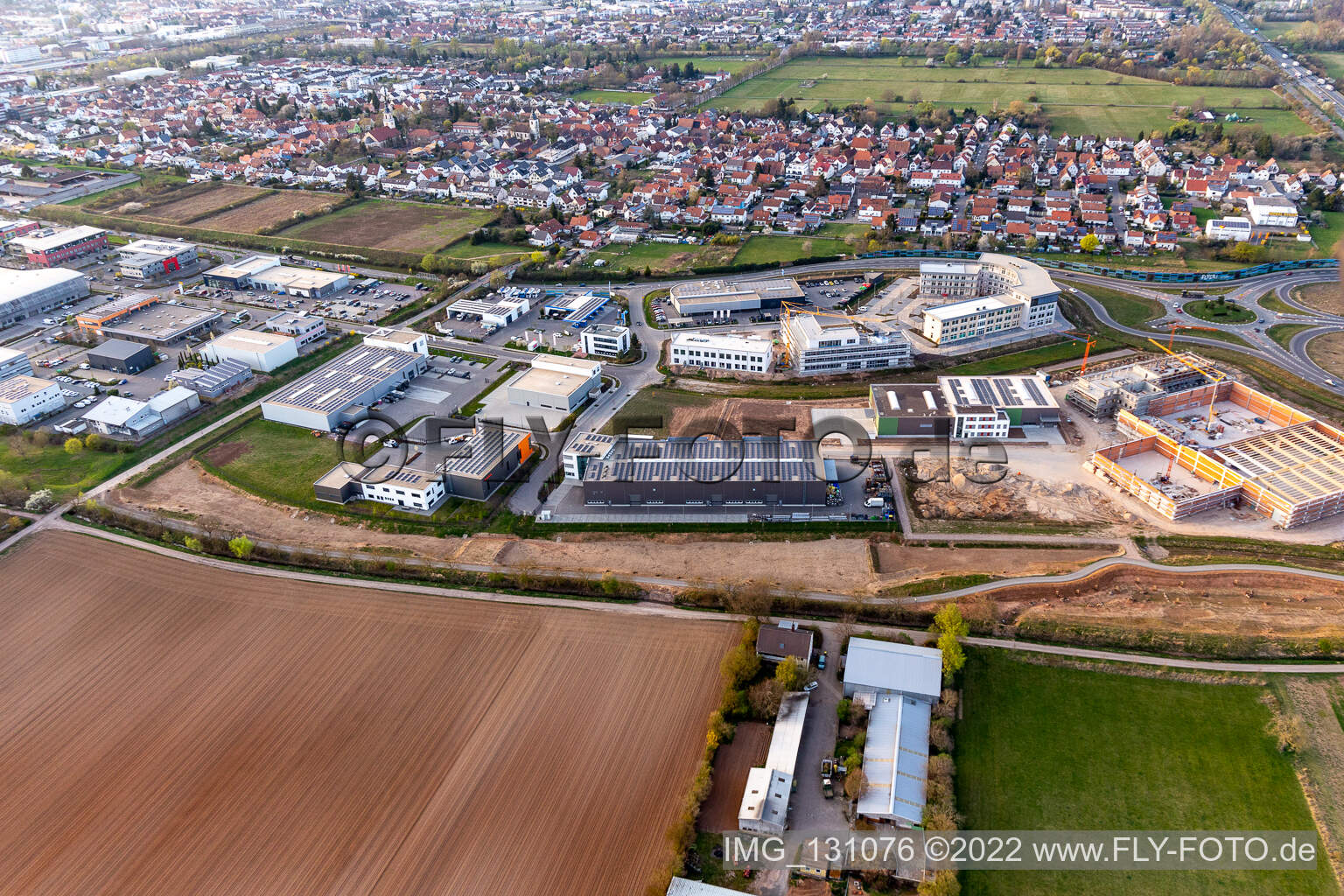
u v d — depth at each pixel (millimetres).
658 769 112625
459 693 124500
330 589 146500
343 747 115938
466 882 98750
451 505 170875
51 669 129875
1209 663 127562
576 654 131250
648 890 95812
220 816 106938
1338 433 173500
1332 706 119875
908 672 123938
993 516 163125
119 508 168250
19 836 104875
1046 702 122562
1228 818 106438
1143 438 181250
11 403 195875
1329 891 98062
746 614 138000
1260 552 150875
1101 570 147250
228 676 128375
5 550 157000
